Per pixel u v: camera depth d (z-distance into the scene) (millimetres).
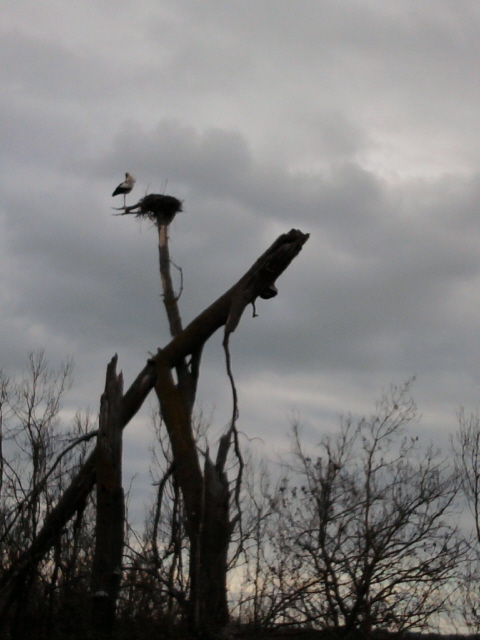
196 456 15250
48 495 18906
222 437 16203
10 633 15930
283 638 15969
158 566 15555
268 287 16188
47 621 16438
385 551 15719
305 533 15695
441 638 15844
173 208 18453
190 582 14836
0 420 20875
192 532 14531
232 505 15734
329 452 16422
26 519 17875
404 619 15461
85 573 16891
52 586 15977
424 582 15609
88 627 15062
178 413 15734
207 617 14586
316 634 15562
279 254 15945
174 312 17578
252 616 15758
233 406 15781
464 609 15836
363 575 15141
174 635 15352
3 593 15656
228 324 15719
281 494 16047
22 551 16703
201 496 14789
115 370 16047
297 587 15711
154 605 16172
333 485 15859
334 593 15594
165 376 16219
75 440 17016
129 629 15578
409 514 15758
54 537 16078
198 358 16719
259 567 15852
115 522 15055
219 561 15023
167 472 16266
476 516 18453
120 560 14977
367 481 16094
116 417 15602
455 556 15742
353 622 15055
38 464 20188
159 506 16312
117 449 15414
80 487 16141
